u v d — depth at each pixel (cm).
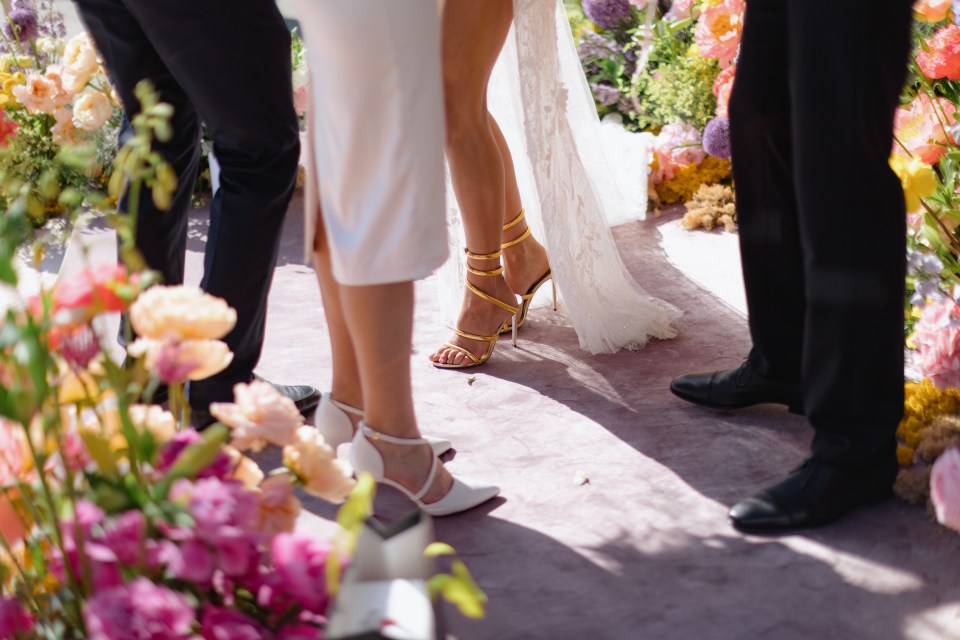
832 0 182
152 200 259
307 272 377
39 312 122
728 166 416
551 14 282
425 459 220
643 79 448
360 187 190
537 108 284
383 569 141
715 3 390
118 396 123
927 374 238
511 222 314
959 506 168
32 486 131
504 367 302
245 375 261
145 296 133
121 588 119
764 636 182
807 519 211
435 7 184
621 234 393
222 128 241
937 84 305
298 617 131
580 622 189
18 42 478
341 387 233
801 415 259
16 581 138
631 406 273
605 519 222
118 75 255
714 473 237
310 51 186
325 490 142
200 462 120
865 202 194
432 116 188
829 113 189
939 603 187
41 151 411
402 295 203
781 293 246
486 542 216
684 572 202
